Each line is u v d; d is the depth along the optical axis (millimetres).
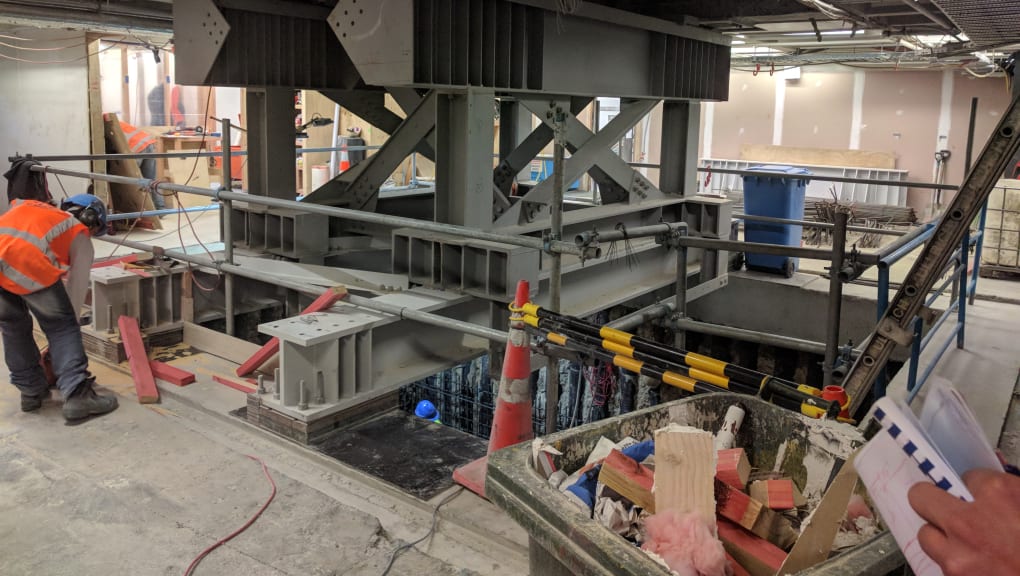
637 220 7344
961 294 5711
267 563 3232
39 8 8547
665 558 1604
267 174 6477
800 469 2047
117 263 5883
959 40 7516
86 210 4715
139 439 4344
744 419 2152
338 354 4367
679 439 1770
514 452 1873
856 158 16359
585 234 4070
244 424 4488
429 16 4898
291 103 6578
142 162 11359
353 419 4492
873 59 12195
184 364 5391
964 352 5770
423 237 5383
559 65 5973
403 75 4828
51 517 3537
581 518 1581
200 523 3512
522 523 1699
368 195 6727
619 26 6516
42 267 4363
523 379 3693
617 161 6980
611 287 6867
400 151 6430
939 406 909
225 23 5781
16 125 10961
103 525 3480
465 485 3814
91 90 10375
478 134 5359
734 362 8680
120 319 5496
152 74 15156
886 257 3955
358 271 5742
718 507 1842
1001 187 8375
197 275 5949
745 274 8664
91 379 4652
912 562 831
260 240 6531
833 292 4102
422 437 4371
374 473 3957
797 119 17000
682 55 7281
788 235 8484
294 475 4008
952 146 15664
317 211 4895
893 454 866
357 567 3229
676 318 5242
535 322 3510
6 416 4609
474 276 5281
